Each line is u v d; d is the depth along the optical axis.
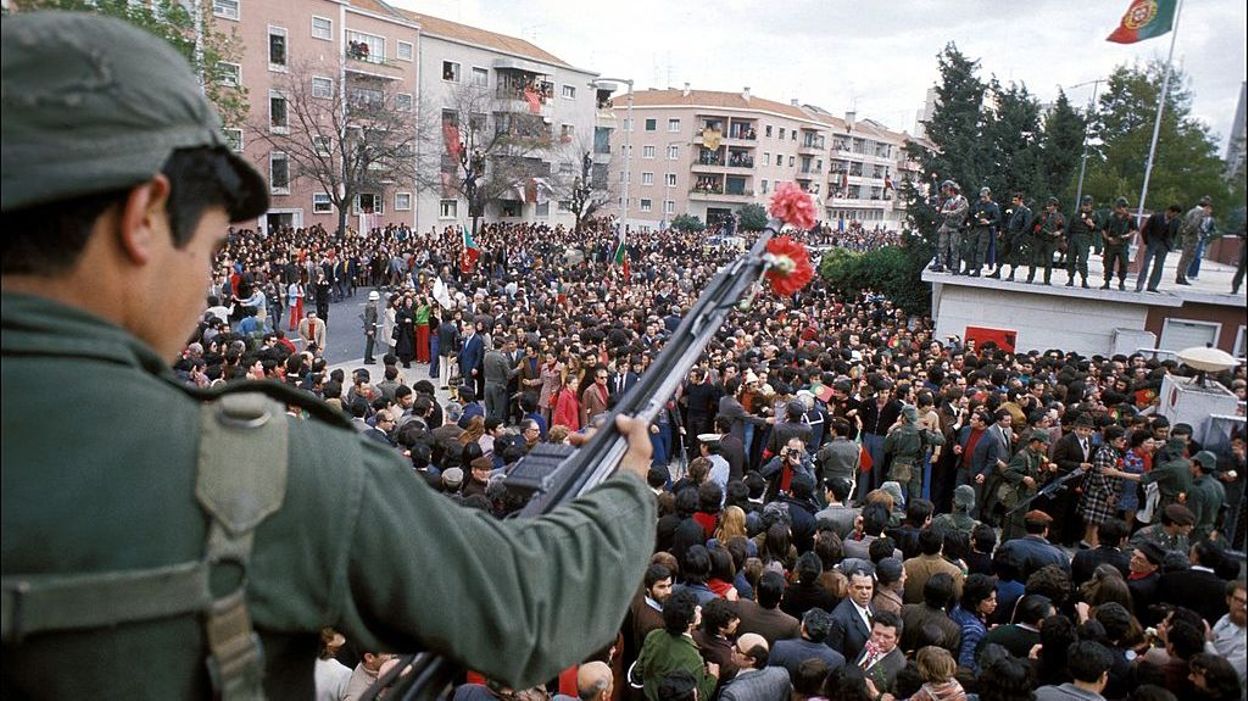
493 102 50.50
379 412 9.03
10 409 0.77
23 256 0.81
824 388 11.77
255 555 0.83
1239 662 1.62
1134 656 4.13
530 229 53.94
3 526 0.75
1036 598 5.09
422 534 0.93
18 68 0.78
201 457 0.83
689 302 22.16
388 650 0.99
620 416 1.27
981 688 4.00
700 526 6.30
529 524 1.06
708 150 72.62
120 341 0.85
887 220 93.25
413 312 19.59
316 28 41.03
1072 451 5.73
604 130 67.88
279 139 39.38
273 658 0.90
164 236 0.88
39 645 0.75
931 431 9.89
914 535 6.62
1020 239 14.89
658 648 4.63
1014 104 24.03
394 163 41.00
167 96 0.85
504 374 13.84
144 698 0.78
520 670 0.97
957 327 16.55
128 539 0.77
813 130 77.12
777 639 5.16
